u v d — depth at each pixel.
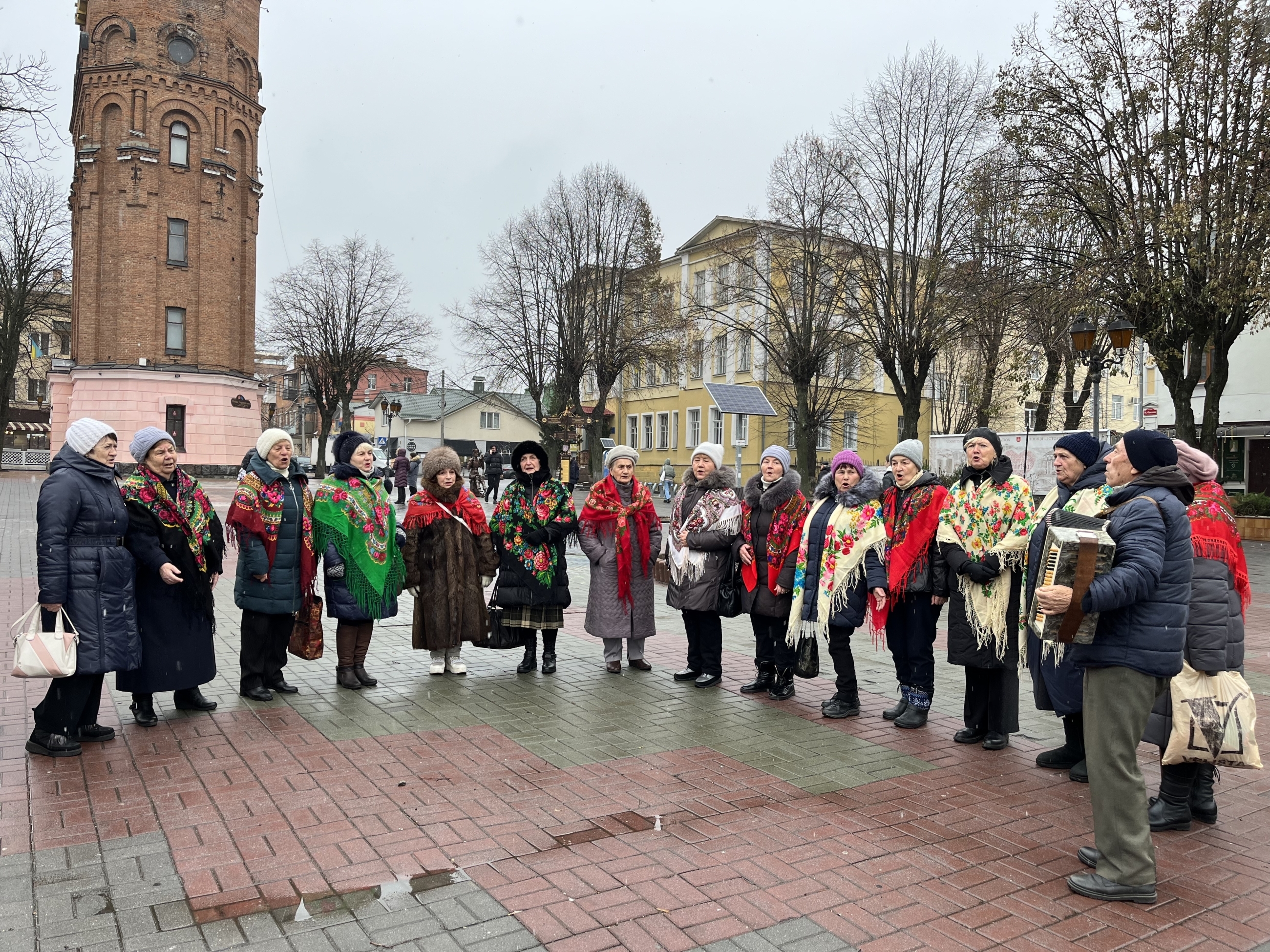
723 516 6.53
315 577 6.33
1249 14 16.41
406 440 71.88
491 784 4.61
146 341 36.31
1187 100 17.05
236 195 38.69
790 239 27.50
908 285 23.44
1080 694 4.52
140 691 5.35
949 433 35.78
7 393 42.12
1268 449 25.09
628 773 4.83
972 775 4.91
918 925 3.24
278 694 6.35
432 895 3.38
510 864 3.67
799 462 28.25
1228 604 4.07
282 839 3.87
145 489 5.23
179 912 3.22
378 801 4.34
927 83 22.98
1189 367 18.91
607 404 54.41
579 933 3.12
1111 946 3.11
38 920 3.15
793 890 3.49
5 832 3.90
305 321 46.31
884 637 9.04
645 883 3.51
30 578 11.52
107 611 4.89
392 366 48.56
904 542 5.60
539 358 38.38
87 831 3.92
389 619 9.55
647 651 8.23
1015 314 19.75
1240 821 4.34
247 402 38.38
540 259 37.69
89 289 36.25
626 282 37.44
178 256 37.22
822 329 27.27
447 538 6.87
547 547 7.04
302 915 3.21
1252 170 16.20
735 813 4.28
